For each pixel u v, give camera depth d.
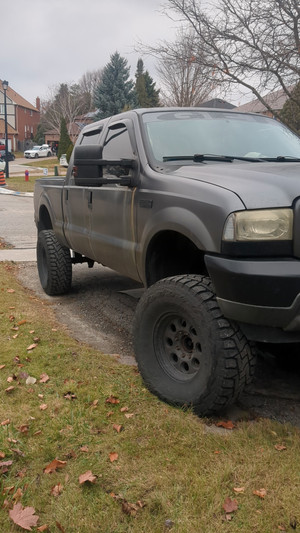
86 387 3.40
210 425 2.97
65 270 5.92
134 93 53.94
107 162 3.79
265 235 2.68
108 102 52.38
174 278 3.12
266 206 2.70
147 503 2.30
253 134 4.25
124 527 2.17
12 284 6.40
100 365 3.79
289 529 2.15
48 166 51.53
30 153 68.12
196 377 3.03
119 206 3.98
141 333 3.37
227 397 2.90
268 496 2.34
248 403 3.30
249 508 2.26
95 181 3.81
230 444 2.74
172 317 3.20
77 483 2.44
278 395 3.43
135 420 2.99
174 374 3.23
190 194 3.10
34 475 2.51
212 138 4.06
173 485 2.42
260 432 2.83
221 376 2.85
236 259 2.72
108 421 2.98
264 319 2.69
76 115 71.31
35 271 7.53
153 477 2.47
